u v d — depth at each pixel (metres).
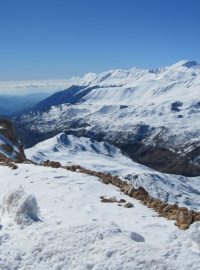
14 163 34.84
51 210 20.53
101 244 13.30
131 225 18.03
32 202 18.45
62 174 28.64
